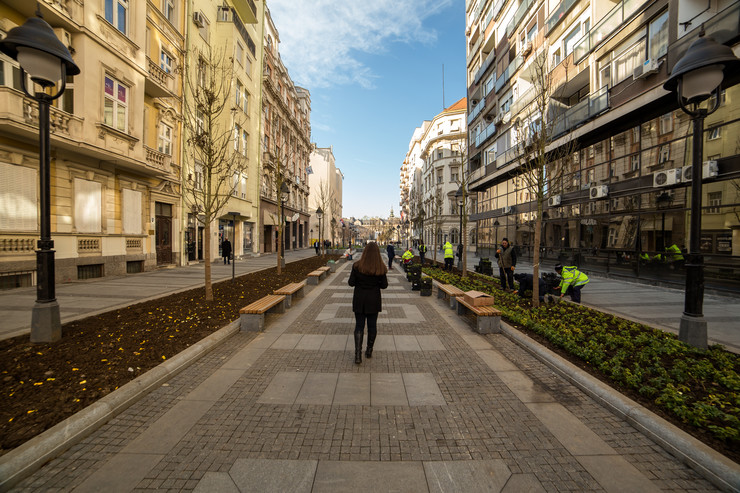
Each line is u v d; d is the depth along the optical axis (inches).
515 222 927.7
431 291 397.1
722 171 384.2
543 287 326.6
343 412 125.1
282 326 247.3
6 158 368.5
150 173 577.9
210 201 322.3
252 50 1069.8
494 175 997.8
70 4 402.9
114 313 256.8
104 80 449.4
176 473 91.7
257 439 107.7
